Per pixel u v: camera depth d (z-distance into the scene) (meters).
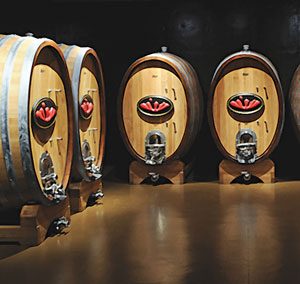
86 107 5.30
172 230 4.64
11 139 4.07
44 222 4.43
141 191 6.11
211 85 6.26
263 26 7.16
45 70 4.50
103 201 5.67
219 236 4.45
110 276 3.65
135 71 6.38
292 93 6.45
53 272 3.74
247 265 3.80
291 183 6.35
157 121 6.35
